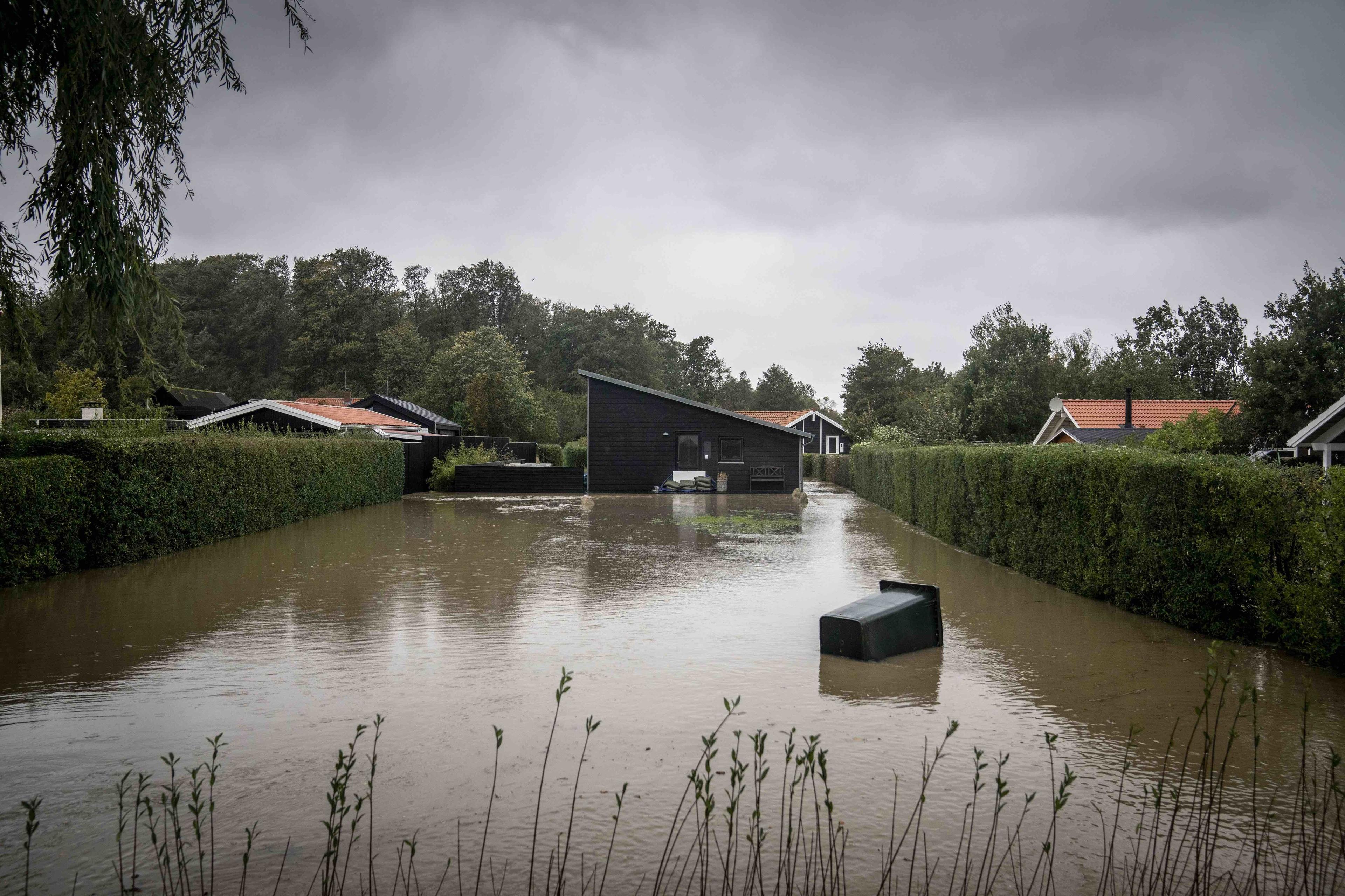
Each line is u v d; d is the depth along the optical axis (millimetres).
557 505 25297
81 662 6574
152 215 5910
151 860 3391
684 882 3199
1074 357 37938
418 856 3424
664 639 7477
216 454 14578
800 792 4094
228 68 5902
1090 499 9789
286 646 7125
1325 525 6492
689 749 4664
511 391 49938
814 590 10180
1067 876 3309
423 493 31953
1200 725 5172
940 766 4445
